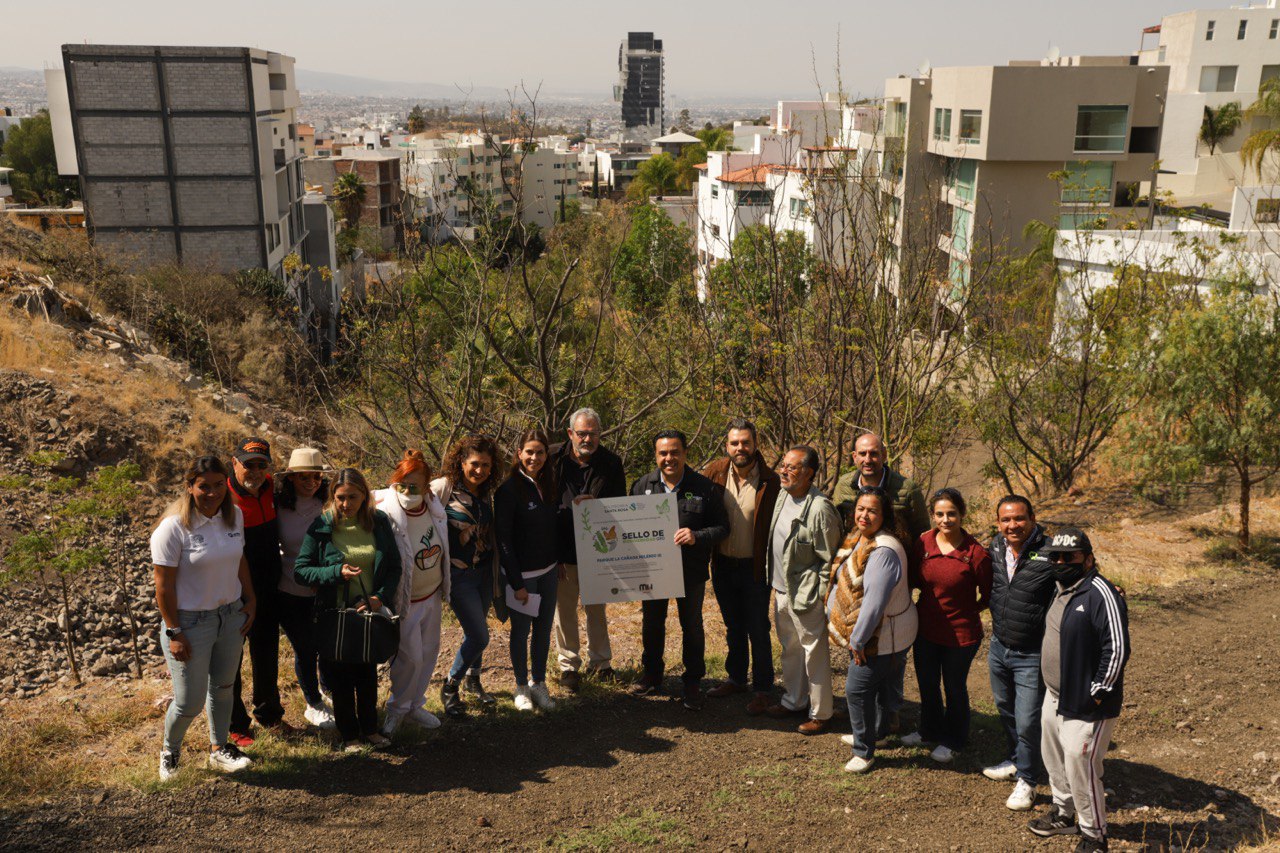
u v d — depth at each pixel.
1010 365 15.60
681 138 161.50
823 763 6.16
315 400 24.05
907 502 6.28
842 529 6.31
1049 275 21.58
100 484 8.10
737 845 5.12
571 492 6.71
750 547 6.73
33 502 11.62
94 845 4.80
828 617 6.03
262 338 30.91
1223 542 12.27
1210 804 5.62
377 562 5.69
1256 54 63.12
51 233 32.72
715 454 12.30
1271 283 17.06
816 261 12.18
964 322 12.69
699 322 12.87
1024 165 36.94
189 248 51.44
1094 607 4.86
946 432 13.09
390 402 14.22
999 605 5.59
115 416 15.35
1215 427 11.41
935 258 12.28
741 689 7.36
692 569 6.73
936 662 6.15
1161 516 14.05
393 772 5.82
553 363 12.62
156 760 5.80
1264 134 37.47
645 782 5.84
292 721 6.46
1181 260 19.61
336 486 5.57
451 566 6.37
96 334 20.98
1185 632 8.95
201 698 5.38
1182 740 6.64
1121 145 36.56
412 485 5.89
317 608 5.70
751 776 5.94
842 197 11.56
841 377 11.45
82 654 8.55
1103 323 15.86
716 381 12.54
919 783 5.86
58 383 15.85
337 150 110.94
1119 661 4.75
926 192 12.77
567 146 158.50
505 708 6.89
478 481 6.34
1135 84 36.12
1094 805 4.95
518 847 5.05
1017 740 5.57
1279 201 29.22
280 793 5.43
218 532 5.28
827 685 6.55
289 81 58.44
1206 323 11.41
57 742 6.20
